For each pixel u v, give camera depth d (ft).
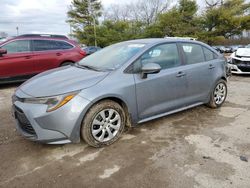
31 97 9.23
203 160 9.11
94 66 11.66
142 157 9.40
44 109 8.96
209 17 108.47
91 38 142.82
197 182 7.84
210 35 109.40
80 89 9.36
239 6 106.52
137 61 11.05
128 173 8.38
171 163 8.94
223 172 8.34
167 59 12.26
